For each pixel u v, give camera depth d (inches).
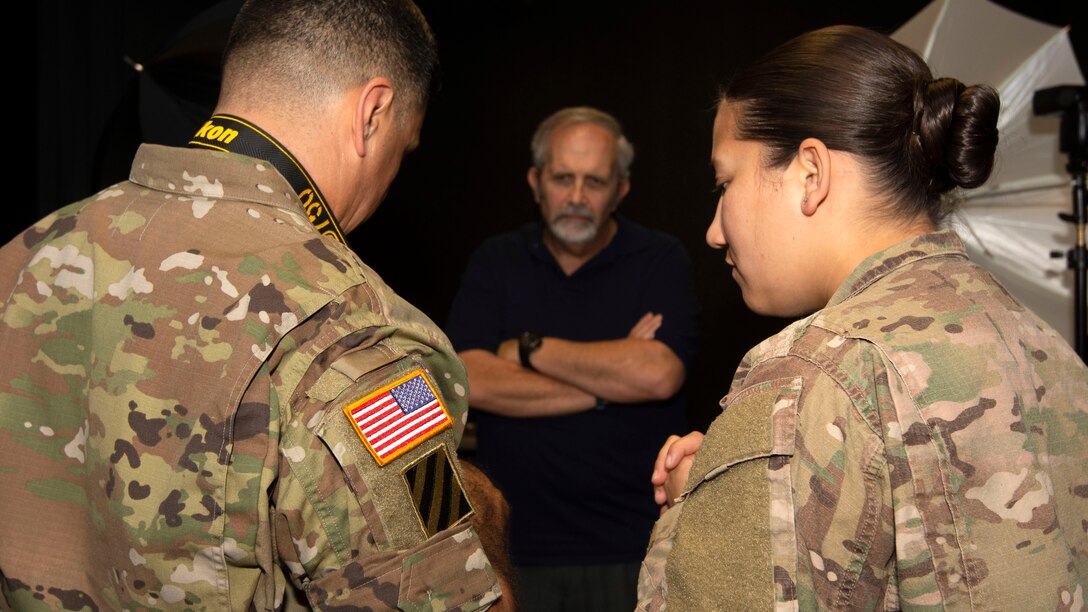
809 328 35.5
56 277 37.4
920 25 115.1
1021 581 31.3
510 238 102.9
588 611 92.7
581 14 157.6
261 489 33.6
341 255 37.5
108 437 34.3
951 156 35.9
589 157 95.5
